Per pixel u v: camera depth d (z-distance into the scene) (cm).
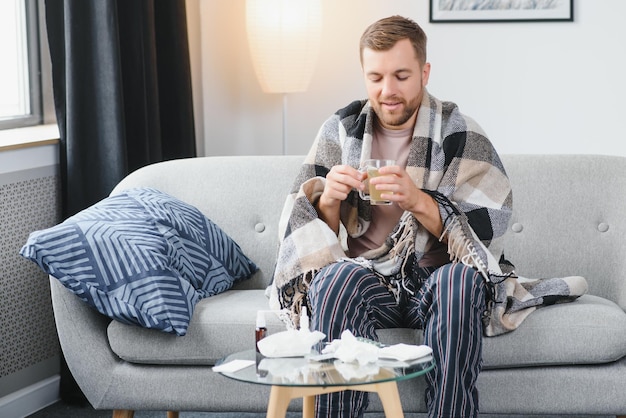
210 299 273
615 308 259
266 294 279
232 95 439
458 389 220
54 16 323
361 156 270
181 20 384
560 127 424
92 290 254
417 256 260
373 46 259
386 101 261
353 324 228
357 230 267
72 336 260
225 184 308
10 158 302
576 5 417
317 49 414
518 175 300
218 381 256
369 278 243
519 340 248
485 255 254
